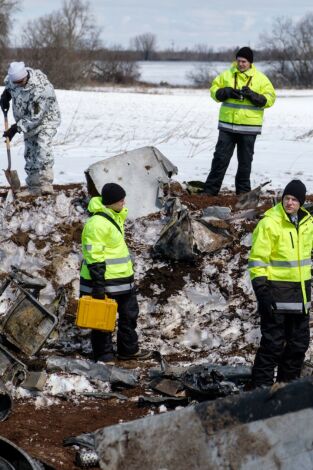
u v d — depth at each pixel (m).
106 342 9.23
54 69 73.12
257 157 18.17
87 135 23.64
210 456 5.89
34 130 11.70
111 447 6.10
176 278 10.46
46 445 7.04
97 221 8.91
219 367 8.47
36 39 74.12
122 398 8.17
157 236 10.96
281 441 5.82
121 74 89.06
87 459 6.60
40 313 8.85
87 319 8.73
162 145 20.48
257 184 14.09
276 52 97.00
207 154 18.50
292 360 8.10
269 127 28.94
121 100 45.78
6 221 11.43
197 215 11.23
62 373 8.59
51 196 11.65
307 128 28.45
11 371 8.20
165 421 6.03
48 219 11.38
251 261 7.81
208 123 29.88
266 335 7.93
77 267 10.84
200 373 8.11
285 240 7.77
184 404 7.98
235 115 11.88
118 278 9.14
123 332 9.31
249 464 5.82
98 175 11.32
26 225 11.36
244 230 10.81
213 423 5.93
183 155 18.19
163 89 80.38
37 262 10.92
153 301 10.32
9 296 10.66
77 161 16.83
